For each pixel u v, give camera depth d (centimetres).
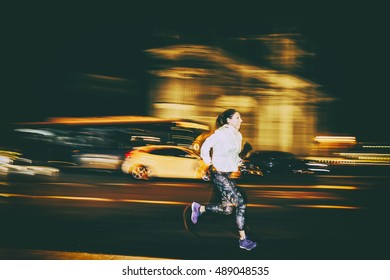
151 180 1469
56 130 1989
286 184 1427
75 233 612
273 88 3114
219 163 529
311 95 3203
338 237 604
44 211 789
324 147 3098
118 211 799
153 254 510
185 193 1090
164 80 2977
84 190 1134
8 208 817
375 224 701
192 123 1994
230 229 642
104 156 1700
